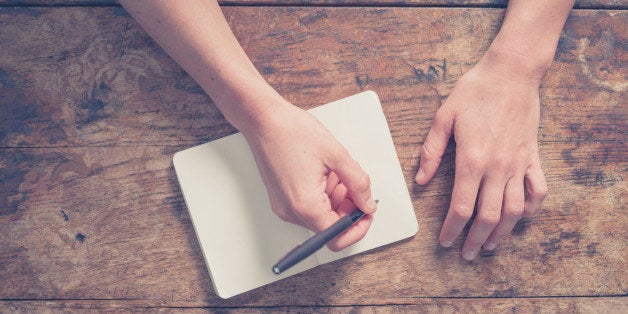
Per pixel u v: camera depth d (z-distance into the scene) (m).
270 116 0.75
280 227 0.85
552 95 0.89
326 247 0.86
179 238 0.88
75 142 0.88
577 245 0.89
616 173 0.89
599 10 0.90
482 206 0.83
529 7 0.82
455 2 0.90
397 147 0.89
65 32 0.89
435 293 0.88
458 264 0.88
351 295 0.88
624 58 0.90
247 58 0.81
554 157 0.89
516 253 0.89
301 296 0.88
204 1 0.76
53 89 0.89
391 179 0.86
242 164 0.86
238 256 0.85
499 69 0.83
